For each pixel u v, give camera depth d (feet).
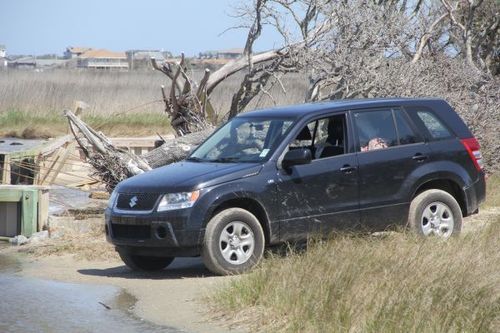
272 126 56.90
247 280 46.34
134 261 56.13
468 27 106.63
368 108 58.34
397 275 43.65
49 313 44.68
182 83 95.45
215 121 96.17
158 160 82.23
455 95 87.97
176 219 51.83
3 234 71.82
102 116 192.54
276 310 41.34
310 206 54.95
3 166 99.96
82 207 84.74
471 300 39.65
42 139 179.83
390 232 58.54
